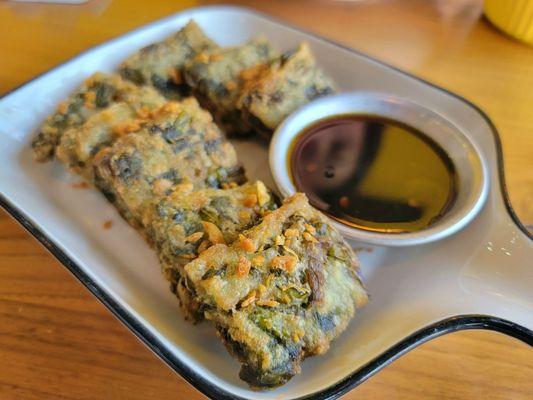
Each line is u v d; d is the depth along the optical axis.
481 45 0.22
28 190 0.15
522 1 0.21
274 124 0.16
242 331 0.10
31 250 0.14
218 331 0.11
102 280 0.12
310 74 0.18
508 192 0.15
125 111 0.15
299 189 0.15
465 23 0.23
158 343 0.10
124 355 0.12
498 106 0.19
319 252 0.12
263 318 0.10
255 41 0.19
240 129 0.18
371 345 0.11
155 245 0.13
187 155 0.14
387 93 0.17
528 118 0.18
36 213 0.14
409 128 0.17
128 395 0.11
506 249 0.13
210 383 0.10
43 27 0.22
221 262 0.11
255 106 0.16
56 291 0.13
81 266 0.12
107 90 0.17
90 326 0.12
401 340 0.11
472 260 0.13
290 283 0.11
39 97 0.17
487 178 0.14
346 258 0.12
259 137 0.18
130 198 0.13
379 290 0.13
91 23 0.22
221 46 0.21
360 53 0.19
